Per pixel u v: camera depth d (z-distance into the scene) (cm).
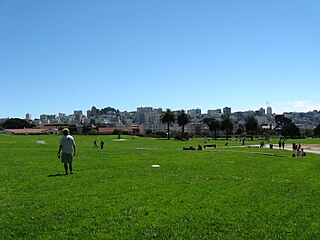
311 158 4984
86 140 12538
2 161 3322
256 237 1188
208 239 1167
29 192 1791
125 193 1791
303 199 1759
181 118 19875
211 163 3547
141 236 1182
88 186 1970
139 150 6106
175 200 1655
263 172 2881
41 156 3978
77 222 1302
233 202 1650
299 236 1202
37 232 1201
